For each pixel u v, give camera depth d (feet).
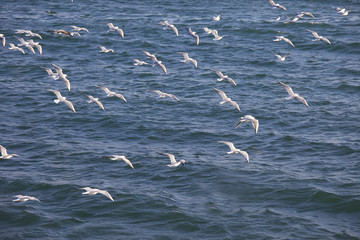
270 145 144.77
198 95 185.68
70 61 225.76
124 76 207.00
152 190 118.93
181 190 119.24
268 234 101.76
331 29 275.59
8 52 235.81
